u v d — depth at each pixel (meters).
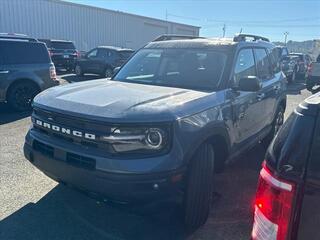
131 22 30.00
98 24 26.67
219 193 4.17
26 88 8.66
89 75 18.77
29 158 3.40
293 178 1.48
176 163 2.81
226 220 3.54
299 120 1.52
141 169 2.71
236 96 3.89
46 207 3.67
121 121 2.74
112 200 2.81
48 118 3.20
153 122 2.76
